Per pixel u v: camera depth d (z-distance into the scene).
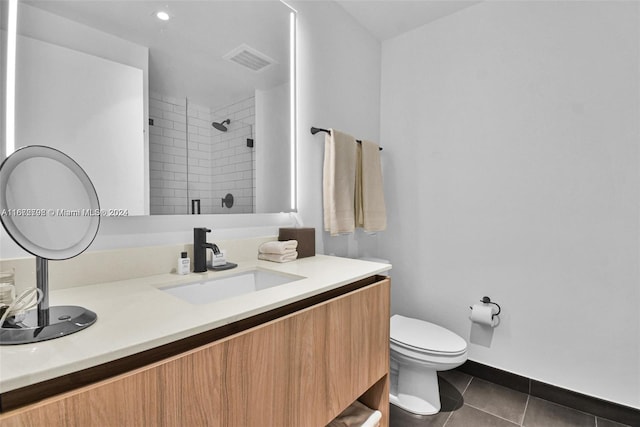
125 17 1.00
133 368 0.57
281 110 1.53
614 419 1.48
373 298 1.15
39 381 0.45
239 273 1.19
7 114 0.79
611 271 1.50
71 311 0.67
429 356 1.46
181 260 1.08
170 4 1.12
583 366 1.57
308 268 1.22
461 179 1.97
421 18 2.04
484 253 1.88
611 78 1.49
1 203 0.56
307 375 0.87
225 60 1.29
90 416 0.49
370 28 2.15
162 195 1.11
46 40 0.85
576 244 1.59
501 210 1.82
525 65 1.73
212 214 1.27
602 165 1.52
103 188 0.96
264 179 1.47
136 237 1.05
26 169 0.60
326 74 1.81
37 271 0.62
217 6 1.26
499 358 1.82
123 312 0.70
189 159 1.18
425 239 2.12
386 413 1.26
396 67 2.26
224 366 0.67
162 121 1.10
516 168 1.76
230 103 1.31
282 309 0.85
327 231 1.78
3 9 0.79
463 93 1.95
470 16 1.92
